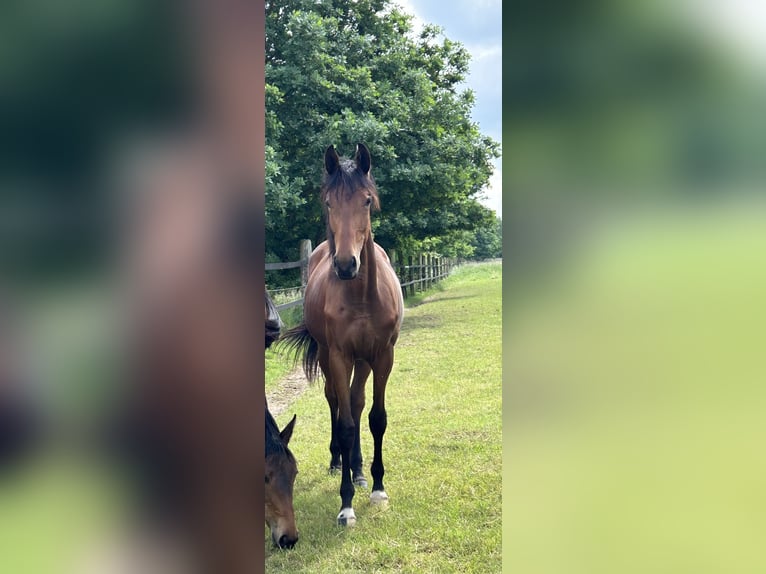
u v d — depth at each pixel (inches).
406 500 110.6
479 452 128.3
